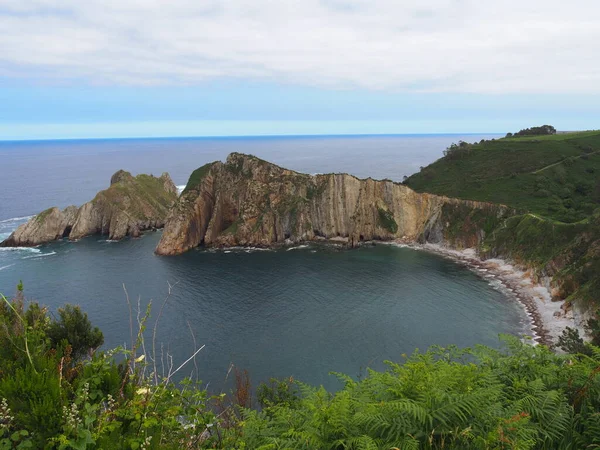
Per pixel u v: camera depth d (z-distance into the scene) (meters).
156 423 5.73
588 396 7.41
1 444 4.82
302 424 7.05
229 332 51.28
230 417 8.91
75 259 87.94
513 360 9.18
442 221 99.69
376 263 84.06
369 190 107.06
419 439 6.06
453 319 55.66
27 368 5.67
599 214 69.94
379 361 44.28
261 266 82.00
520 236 81.12
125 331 51.28
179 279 73.19
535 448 6.56
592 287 53.28
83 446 4.88
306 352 46.28
